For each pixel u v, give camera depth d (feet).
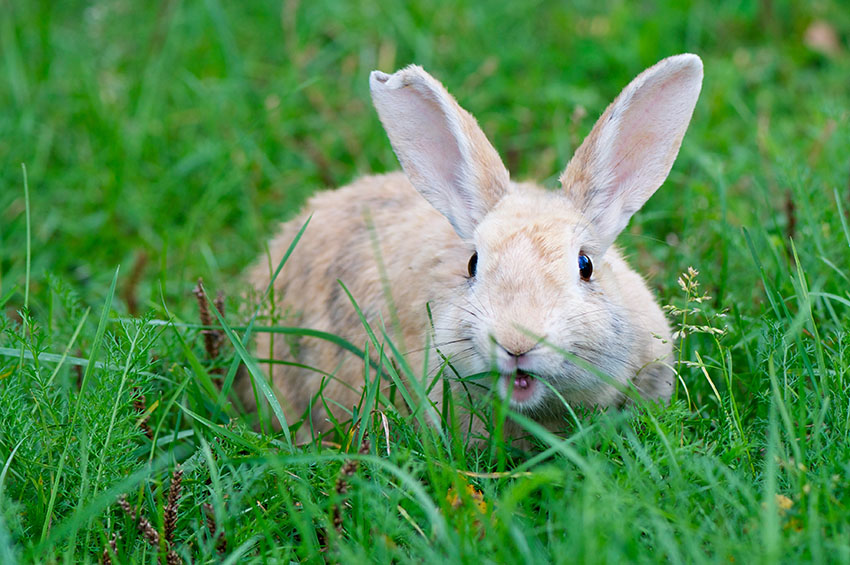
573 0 29.66
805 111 25.94
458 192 17.85
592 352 15.20
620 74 27.12
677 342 17.88
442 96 17.07
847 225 18.67
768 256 19.33
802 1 28.81
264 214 24.64
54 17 30.14
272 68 28.27
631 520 12.35
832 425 14.61
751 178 22.70
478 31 28.48
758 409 15.71
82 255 23.88
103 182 24.75
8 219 24.21
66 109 26.55
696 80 16.98
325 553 13.35
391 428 15.62
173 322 17.08
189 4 29.48
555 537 12.98
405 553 13.33
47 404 15.08
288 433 15.38
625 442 14.44
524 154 25.53
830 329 17.24
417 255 17.53
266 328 16.66
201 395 17.01
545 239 15.53
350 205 19.94
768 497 11.95
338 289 18.75
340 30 29.07
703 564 11.48
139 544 14.15
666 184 22.86
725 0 29.25
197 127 26.50
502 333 14.37
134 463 15.14
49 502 14.19
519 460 15.71
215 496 13.79
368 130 25.93
